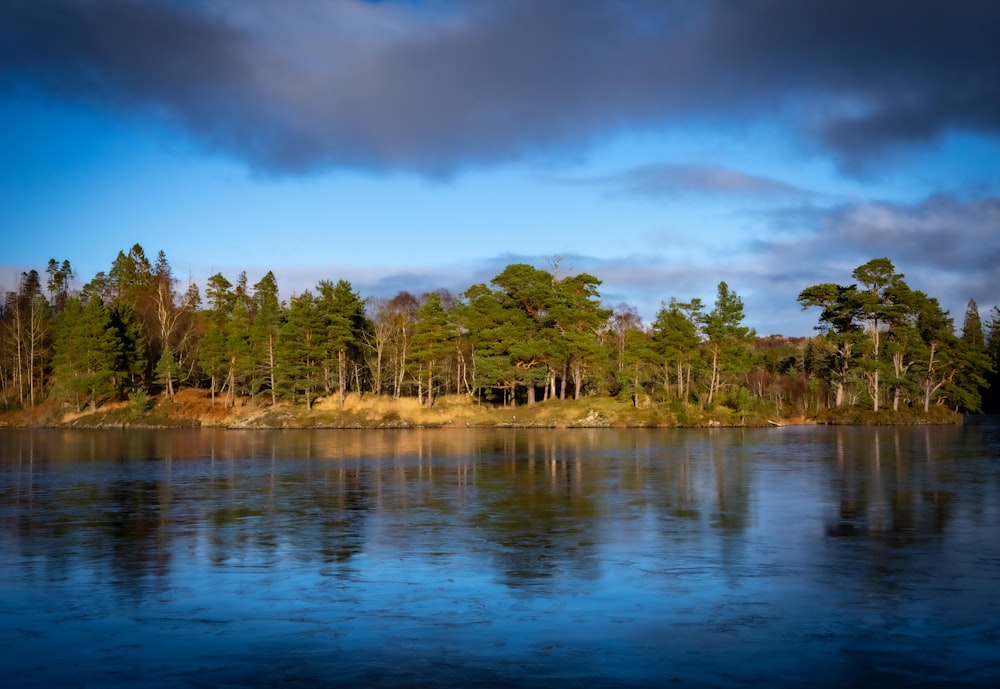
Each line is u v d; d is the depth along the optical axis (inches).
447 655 566.6
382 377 4527.6
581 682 517.7
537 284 4126.5
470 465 1916.8
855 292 4431.6
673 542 944.9
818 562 834.8
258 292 5974.4
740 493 1369.3
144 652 576.1
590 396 4360.2
